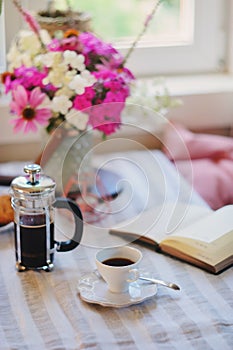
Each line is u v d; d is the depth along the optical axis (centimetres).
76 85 148
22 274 135
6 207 153
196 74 245
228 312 121
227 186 203
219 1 238
